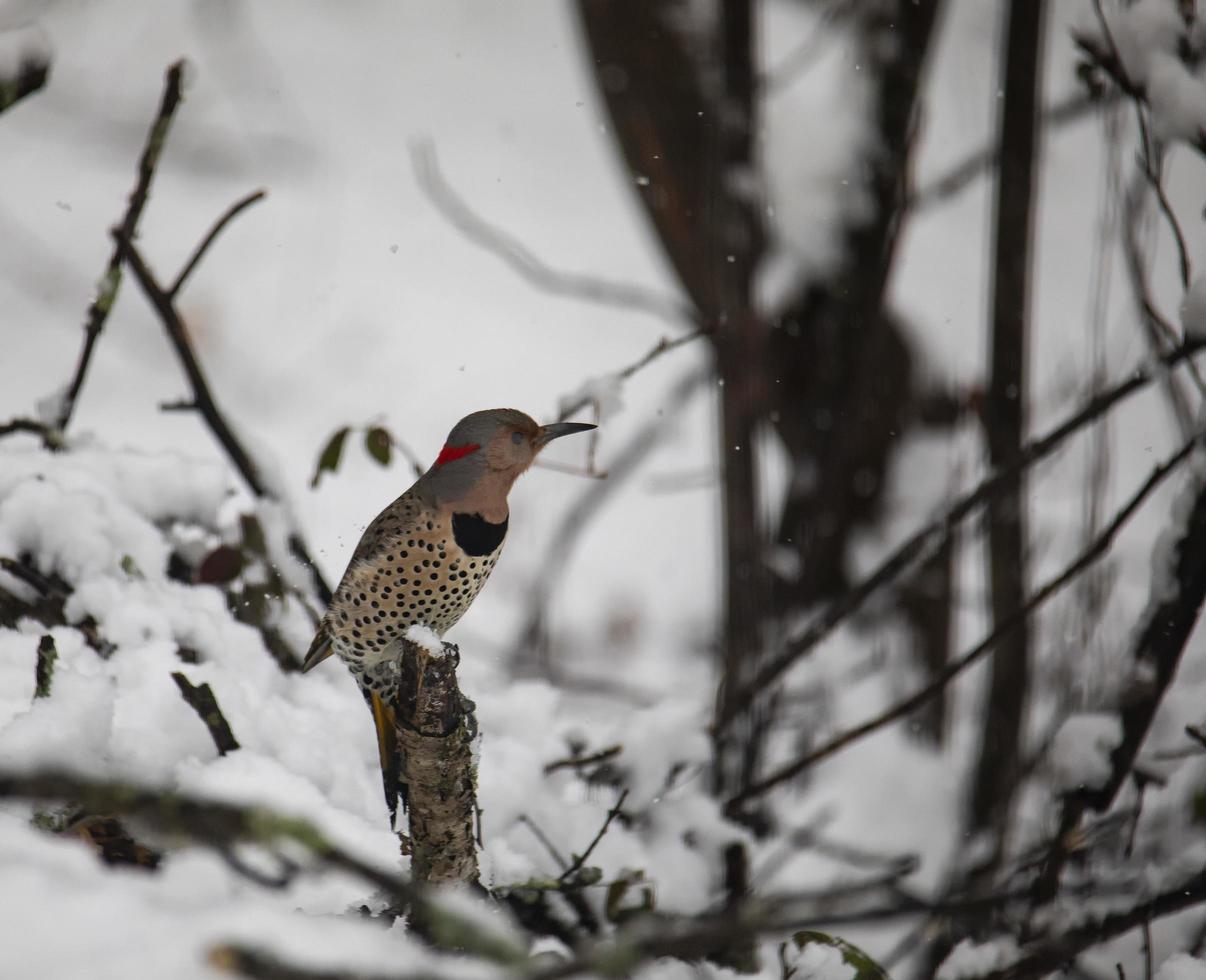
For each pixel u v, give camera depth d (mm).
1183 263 8148
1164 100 7918
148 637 7195
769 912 6430
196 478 8500
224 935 3367
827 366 11148
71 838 5172
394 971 3254
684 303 13438
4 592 7172
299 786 6332
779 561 11273
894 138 11078
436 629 7711
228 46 29047
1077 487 10781
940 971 7590
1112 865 8609
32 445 8586
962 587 13711
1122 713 8266
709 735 8586
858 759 10758
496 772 7613
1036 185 9773
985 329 12875
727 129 10664
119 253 8922
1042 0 9516
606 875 7332
